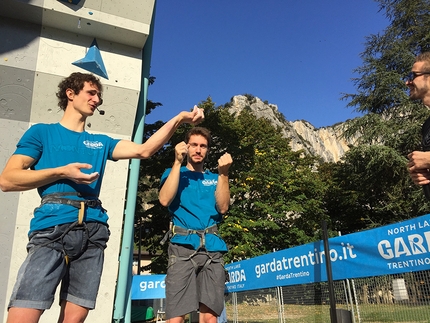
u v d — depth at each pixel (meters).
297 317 5.65
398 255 4.11
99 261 1.88
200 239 2.81
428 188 2.20
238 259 17.95
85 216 1.83
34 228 1.74
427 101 2.37
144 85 5.68
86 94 2.12
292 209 20.06
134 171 5.37
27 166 1.84
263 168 20.41
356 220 25.59
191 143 3.16
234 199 19.94
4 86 4.42
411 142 18.95
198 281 2.83
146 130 19.45
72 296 1.80
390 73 20.56
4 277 4.06
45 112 4.59
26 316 1.57
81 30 4.88
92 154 2.02
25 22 4.62
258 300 6.71
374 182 21.14
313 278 5.32
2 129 4.38
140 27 5.04
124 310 5.04
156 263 18.62
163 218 19.03
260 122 26.72
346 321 4.54
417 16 20.86
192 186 3.00
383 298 4.32
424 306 3.87
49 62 4.64
